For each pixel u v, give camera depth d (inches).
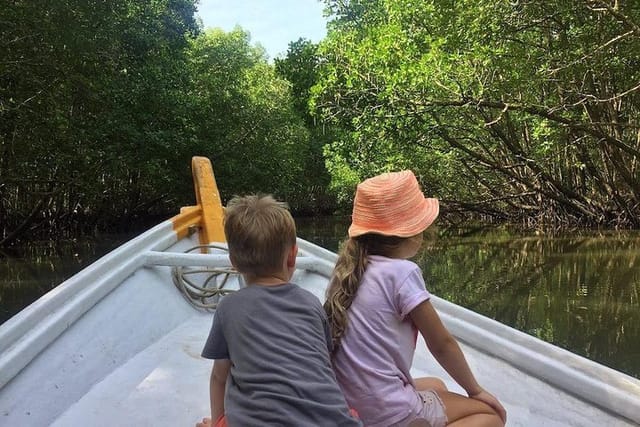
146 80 722.8
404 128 558.9
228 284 151.3
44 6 461.4
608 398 81.8
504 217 824.3
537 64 459.2
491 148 707.4
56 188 662.5
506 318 276.4
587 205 689.6
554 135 534.0
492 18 430.9
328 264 150.8
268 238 60.0
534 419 79.5
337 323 62.8
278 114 975.0
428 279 381.4
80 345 96.4
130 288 122.8
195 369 102.0
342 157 694.5
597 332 249.3
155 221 1087.6
